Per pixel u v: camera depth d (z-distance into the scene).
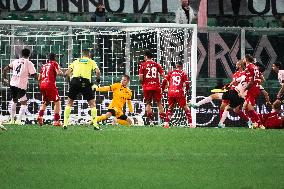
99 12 64.50
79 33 57.44
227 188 18.05
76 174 20.41
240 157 25.89
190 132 39.19
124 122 51.12
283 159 25.30
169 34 56.41
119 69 58.19
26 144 30.22
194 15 71.94
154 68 48.91
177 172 21.22
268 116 49.94
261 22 75.75
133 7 73.50
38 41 58.44
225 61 66.62
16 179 19.20
